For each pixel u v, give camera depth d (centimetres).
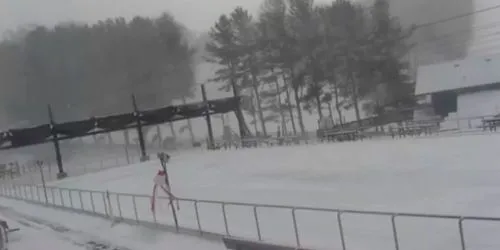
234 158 5147
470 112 5722
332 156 4050
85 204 3175
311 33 8050
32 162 9069
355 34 7700
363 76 7544
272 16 8494
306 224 1919
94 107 10725
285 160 4322
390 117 7088
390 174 2839
